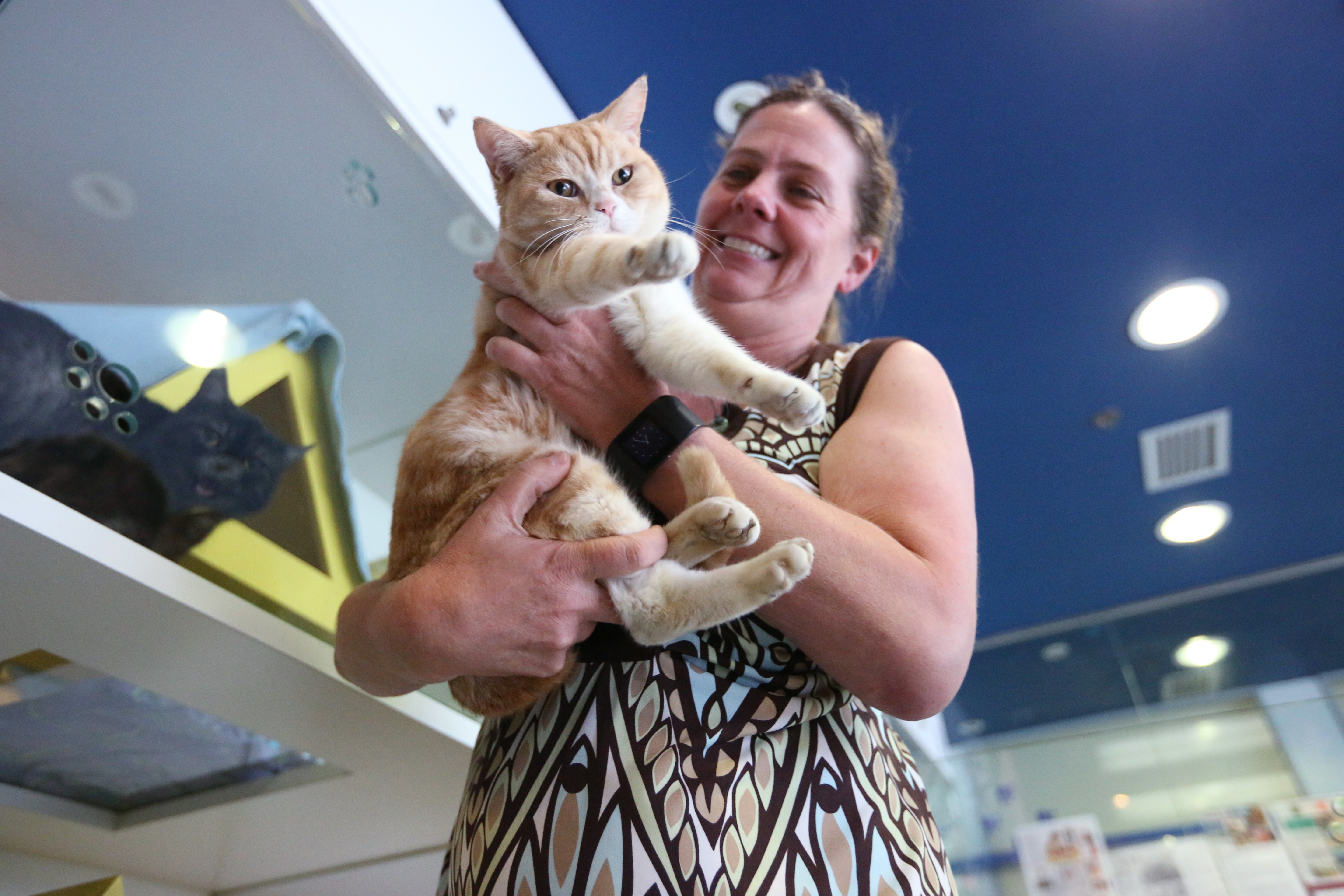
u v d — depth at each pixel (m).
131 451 1.17
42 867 1.65
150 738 1.43
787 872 0.80
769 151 1.44
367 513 1.75
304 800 1.68
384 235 1.64
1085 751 3.70
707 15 2.16
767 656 0.91
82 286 1.53
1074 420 3.38
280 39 1.37
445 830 1.88
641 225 1.41
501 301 1.12
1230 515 3.88
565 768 0.84
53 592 1.08
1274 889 3.19
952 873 1.03
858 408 1.11
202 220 1.58
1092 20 2.19
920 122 2.42
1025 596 4.39
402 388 1.79
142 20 1.31
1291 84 2.33
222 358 1.36
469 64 1.83
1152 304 2.93
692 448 0.95
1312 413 3.35
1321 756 3.47
